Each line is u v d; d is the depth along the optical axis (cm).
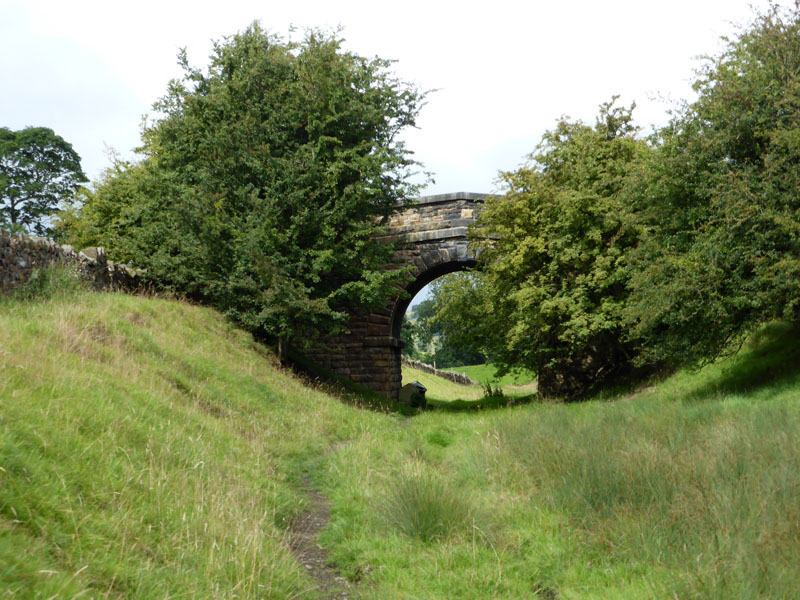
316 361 2608
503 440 911
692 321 1352
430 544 550
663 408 1178
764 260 1185
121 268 1705
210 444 743
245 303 1884
